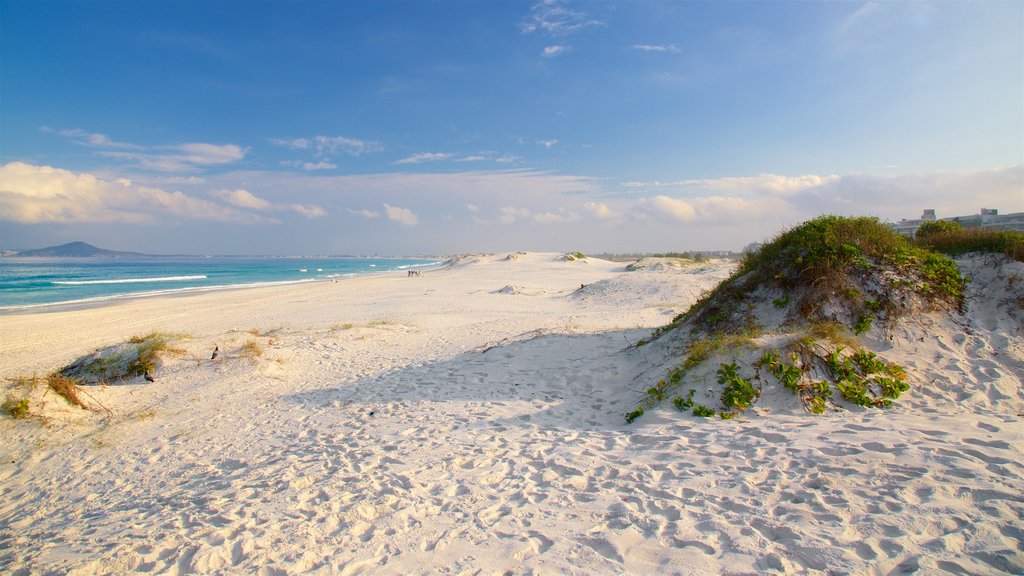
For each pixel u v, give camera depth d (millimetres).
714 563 3227
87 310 24844
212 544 4012
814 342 6688
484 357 10695
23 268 88812
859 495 3795
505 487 4836
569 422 6840
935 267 7855
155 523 4605
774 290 8414
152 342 11992
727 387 6457
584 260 57250
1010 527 3180
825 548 3221
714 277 23062
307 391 9648
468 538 3885
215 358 11516
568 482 4801
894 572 2945
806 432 5160
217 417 8445
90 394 9375
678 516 3895
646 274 25828
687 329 8992
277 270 87062
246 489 5246
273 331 15820
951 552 3033
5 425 7824
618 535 3707
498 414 7332
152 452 7090
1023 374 6129
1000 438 4465
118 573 3701
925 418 5285
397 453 6023
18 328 19062
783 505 3824
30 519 5316
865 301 7469
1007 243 8094
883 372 6359
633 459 5195
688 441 5434
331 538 4035
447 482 5055
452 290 30828
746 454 4871
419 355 12016
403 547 3822
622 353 9820
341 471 5570
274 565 3658
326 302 26719
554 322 15867
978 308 7328
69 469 6711
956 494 3623
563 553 3545
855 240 8273
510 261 61031
